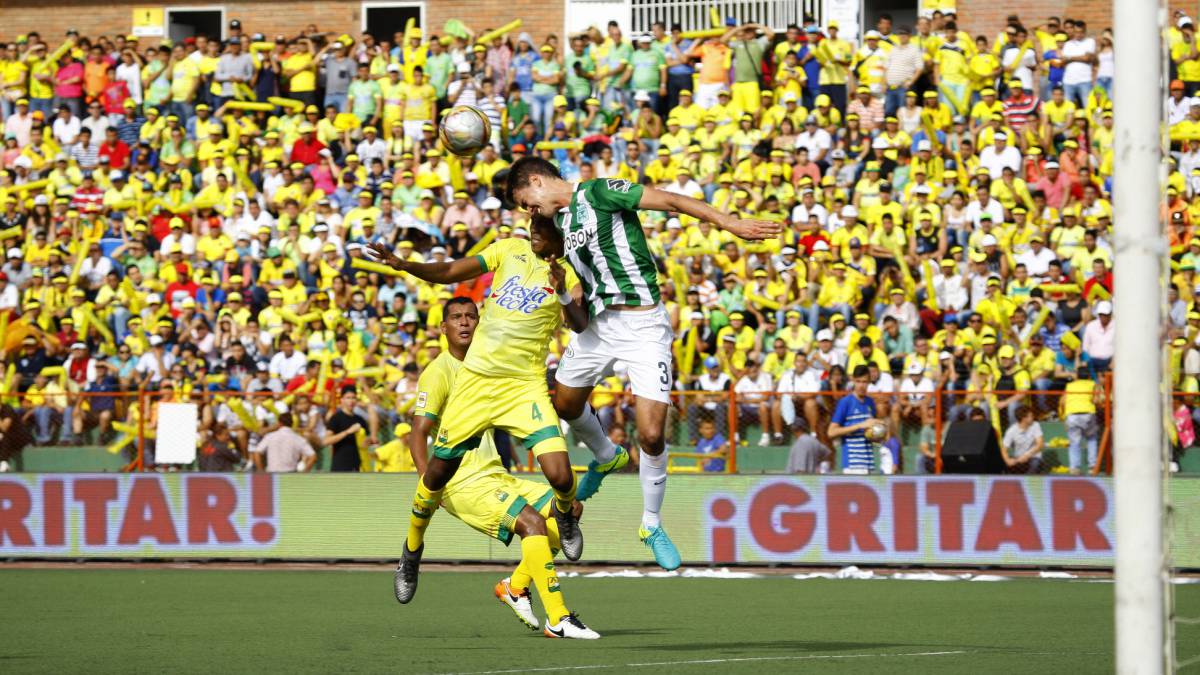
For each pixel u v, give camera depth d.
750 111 48.22
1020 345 36.88
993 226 41.75
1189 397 31.25
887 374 36.16
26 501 35.75
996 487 31.89
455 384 18.94
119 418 35.84
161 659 17.59
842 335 38.59
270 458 35.28
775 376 37.84
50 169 51.84
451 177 47.28
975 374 35.50
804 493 32.84
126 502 35.41
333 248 44.59
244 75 53.12
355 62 52.41
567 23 56.22
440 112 51.41
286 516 34.94
